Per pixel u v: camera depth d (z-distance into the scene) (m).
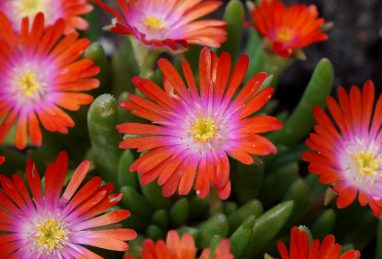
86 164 0.20
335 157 0.22
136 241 0.21
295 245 0.19
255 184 0.23
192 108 0.21
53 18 0.25
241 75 0.20
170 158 0.20
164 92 0.21
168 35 0.23
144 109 0.20
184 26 0.23
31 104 0.22
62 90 0.22
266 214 0.21
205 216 0.24
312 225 0.25
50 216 0.21
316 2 0.32
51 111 0.22
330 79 0.24
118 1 0.23
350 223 0.25
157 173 0.20
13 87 0.23
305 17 0.25
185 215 0.23
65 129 0.22
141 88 0.20
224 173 0.20
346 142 0.22
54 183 0.20
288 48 0.24
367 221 0.25
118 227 0.21
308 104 0.24
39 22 0.22
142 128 0.20
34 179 0.20
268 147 0.19
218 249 0.17
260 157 0.24
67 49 0.22
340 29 0.32
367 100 0.22
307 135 0.27
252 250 0.22
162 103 0.21
